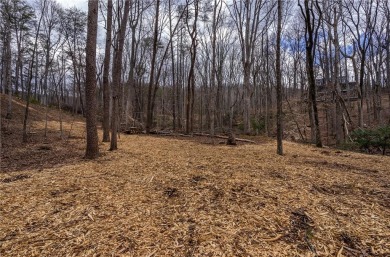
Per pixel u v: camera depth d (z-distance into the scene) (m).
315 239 2.49
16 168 5.84
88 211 3.18
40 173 5.12
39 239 2.55
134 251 2.31
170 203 3.38
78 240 2.51
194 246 2.38
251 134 18.08
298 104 28.44
